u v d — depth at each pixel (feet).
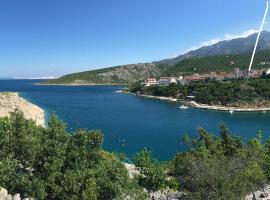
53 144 178.40
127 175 166.20
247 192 189.78
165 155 418.31
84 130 194.39
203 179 177.47
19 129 186.19
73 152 180.65
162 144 476.13
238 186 178.40
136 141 495.41
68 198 160.04
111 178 161.07
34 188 157.58
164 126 627.05
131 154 422.00
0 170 156.35
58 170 171.22
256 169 214.90
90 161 186.19
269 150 287.28
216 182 175.22
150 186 218.38
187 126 631.15
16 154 177.99
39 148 177.58
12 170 160.76
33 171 176.14
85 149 184.85
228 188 173.68
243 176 186.39
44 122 626.23
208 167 182.29
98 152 190.39
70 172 167.12
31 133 194.59
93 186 158.51
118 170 163.73
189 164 219.61
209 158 217.15
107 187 152.97
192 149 278.26
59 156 175.94
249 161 232.73
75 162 180.04
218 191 173.88
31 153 176.04
